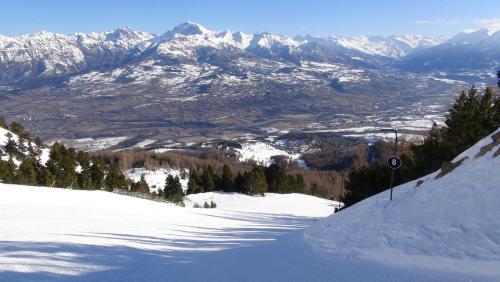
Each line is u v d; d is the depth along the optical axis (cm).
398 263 872
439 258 840
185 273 877
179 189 7631
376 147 6281
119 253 1122
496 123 2622
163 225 2159
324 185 10200
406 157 3098
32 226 1653
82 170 6494
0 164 5097
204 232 2000
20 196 3067
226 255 1137
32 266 882
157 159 13275
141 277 838
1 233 1414
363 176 3281
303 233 1437
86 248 1163
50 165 5762
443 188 1145
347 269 873
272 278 821
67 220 1980
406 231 1005
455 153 2623
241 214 3997
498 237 832
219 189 8238
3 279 768
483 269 757
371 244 1015
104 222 2025
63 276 816
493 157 1174
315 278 808
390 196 1387
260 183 7494
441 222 973
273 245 1295
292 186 8719
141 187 7450
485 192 1003
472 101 2783
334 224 1340
